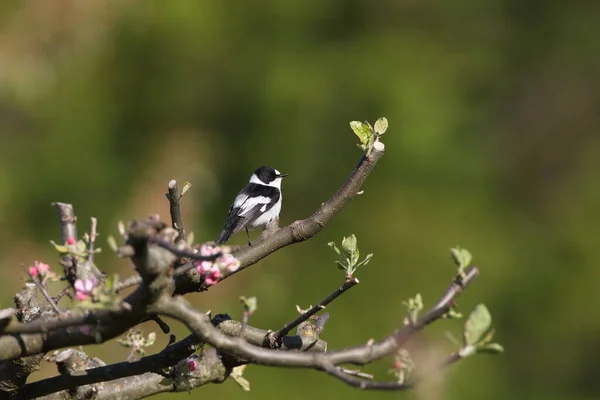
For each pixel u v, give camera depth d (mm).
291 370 13500
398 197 16016
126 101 17406
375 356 3211
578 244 17328
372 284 15000
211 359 4414
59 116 16938
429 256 15305
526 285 16422
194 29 17672
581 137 19984
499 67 19219
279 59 17766
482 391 14375
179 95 17531
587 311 16266
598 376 16062
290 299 14750
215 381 4426
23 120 16875
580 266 16969
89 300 3074
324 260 15195
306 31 18344
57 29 17312
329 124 16953
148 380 4547
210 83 17781
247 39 18172
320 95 17000
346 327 14523
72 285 3645
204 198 16469
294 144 16703
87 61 17484
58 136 16703
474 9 19203
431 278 15125
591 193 18828
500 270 15828
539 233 17828
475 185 16766
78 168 16375
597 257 17109
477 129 18141
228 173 16938
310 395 13281
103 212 16109
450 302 3205
